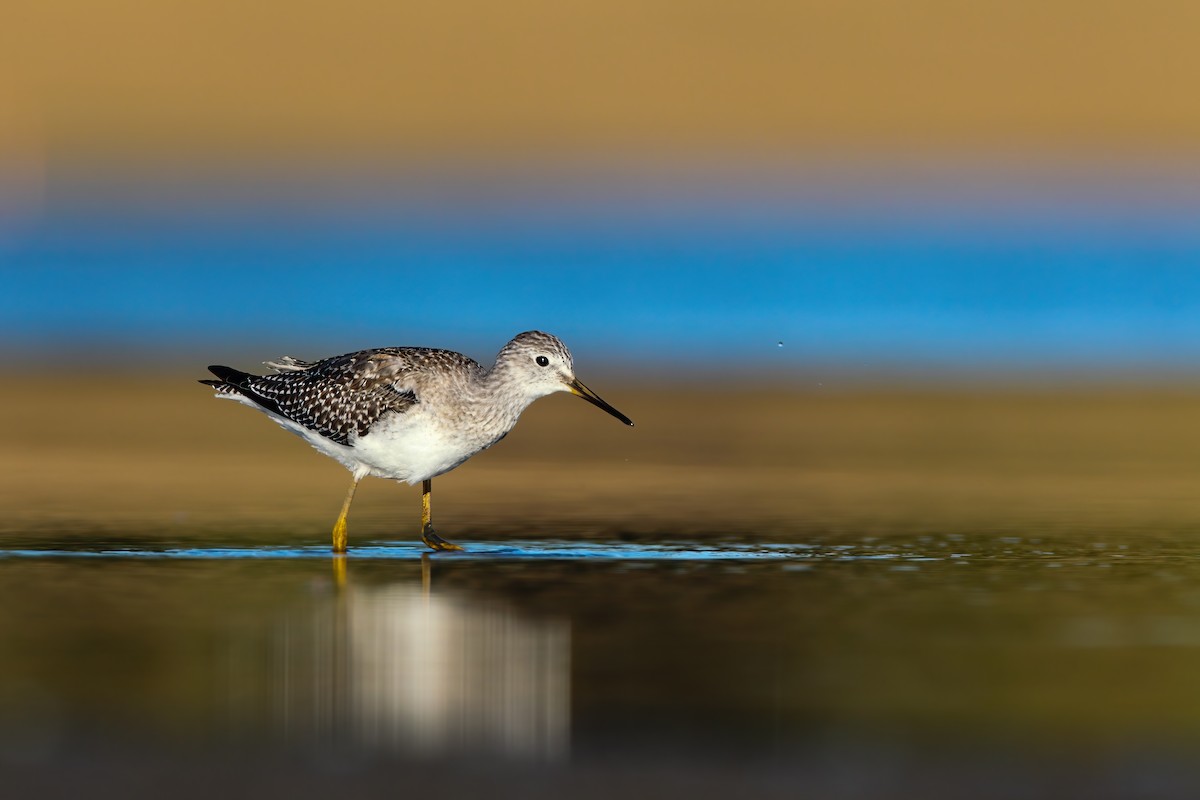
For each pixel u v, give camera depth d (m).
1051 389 29.66
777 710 9.53
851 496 18.72
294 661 10.68
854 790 8.12
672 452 22.81
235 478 20.22
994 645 11.13
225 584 13.38
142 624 11.73
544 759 8.60
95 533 15.91
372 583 13.47
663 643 11.21
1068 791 8.12
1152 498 18.42
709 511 17.58
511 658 10.79
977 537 15.75
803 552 15.00
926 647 11.08
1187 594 12.93
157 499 18.34
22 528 16.11
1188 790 8.14
